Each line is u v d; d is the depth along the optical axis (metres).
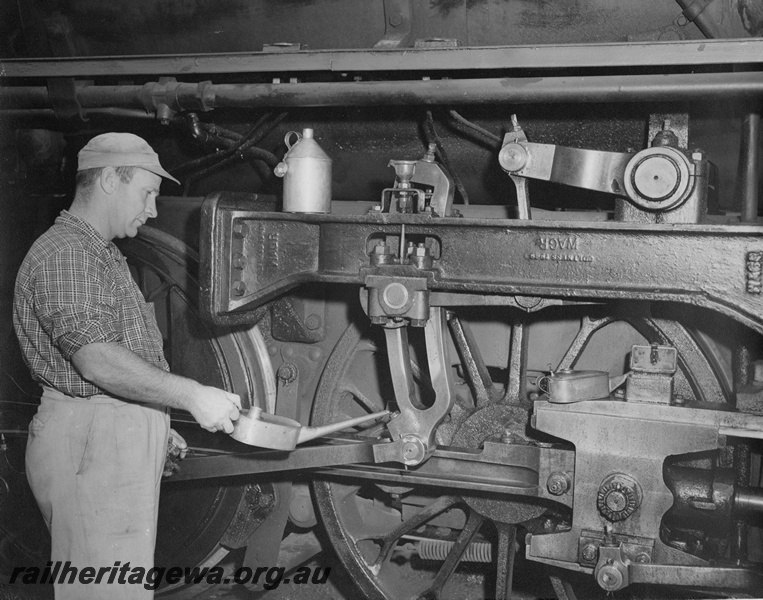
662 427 2.17
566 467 2.32
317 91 2.43
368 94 2.37
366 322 2.70
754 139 2.23
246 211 2.33
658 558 2.20
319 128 2.80
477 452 2.45
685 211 2.07
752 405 2.16
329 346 2.88
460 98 2.28
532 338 2.70
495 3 2.42
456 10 2.46
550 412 2.27
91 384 2.27
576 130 2.51
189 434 2.85
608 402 2.23
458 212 2.39
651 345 2.23
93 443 2.26
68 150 3.25
